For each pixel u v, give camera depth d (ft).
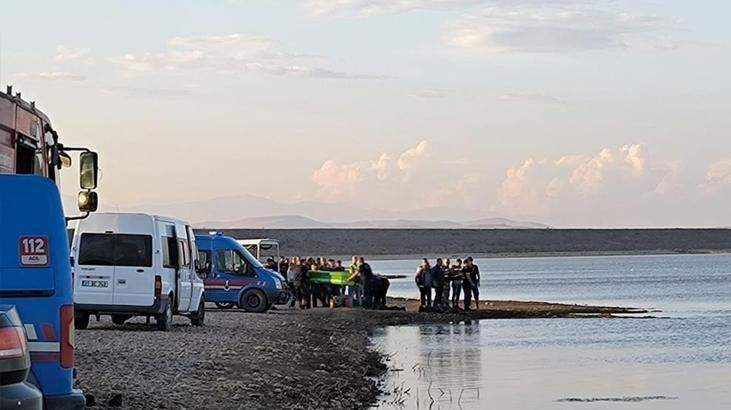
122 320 106.63
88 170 51.60
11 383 30.30
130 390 60.70
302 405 64.80
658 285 307.17
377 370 88.69
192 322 109.40
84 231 96.63
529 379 83.61
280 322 122.52
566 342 116.16
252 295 139.95
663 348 109.70
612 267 574.56
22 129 44.57
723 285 299.99
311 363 85.81
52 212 36.94
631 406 70.69
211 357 79.20
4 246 36.52
